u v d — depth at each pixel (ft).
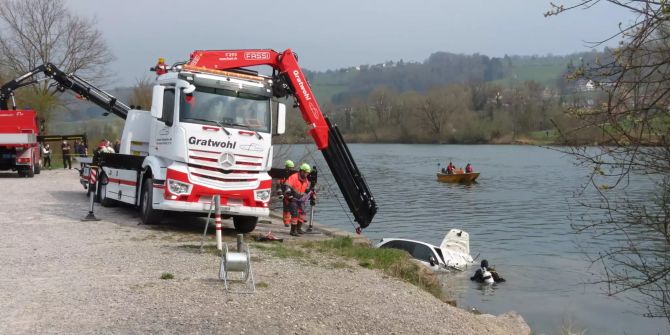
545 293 52.95
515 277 58.75
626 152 21.30
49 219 49.21
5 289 26.61
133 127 54.13
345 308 26.96
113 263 32.73
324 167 150.41
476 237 83.61
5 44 166.40
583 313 47.01
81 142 128.26
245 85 44.86
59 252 35.42
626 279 29.96
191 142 42.70
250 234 47.39
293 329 23.36
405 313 27.94
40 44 169.78
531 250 73.20
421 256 60.49
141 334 21.40
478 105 365.20
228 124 43.93
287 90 51.11
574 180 172.65
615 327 44.11
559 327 43.73
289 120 80.33
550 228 90.12
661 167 21.30
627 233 28.50
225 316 23.82
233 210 43.93
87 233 42.55
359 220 55.26
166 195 42.93
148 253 35.68
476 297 51.39
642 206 25.29
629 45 19.42
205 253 36.42
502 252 72.49
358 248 42.42
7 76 162.20
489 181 173.47
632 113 20.22
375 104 402.31
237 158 43.96
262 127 45.21
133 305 24.72
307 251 40.52
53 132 164.86
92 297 25.72
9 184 82.38
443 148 355.36
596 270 60.64
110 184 57.06
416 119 377.50
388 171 204.23
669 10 18.31
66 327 21.72
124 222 48.78
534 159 269.44
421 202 124.77
